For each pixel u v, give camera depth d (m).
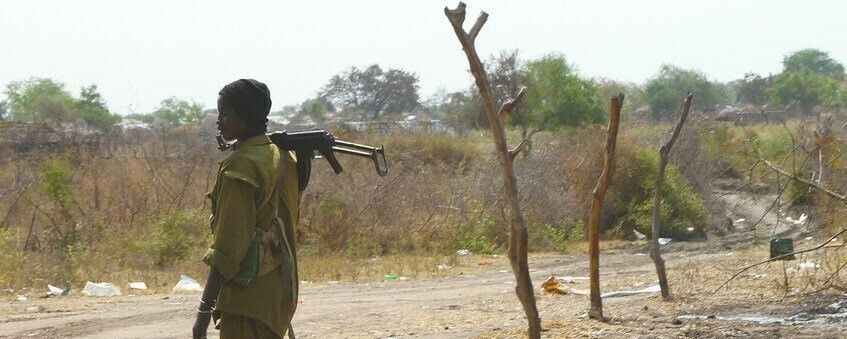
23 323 9.97
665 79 81.38
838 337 7.93
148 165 21.19
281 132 4.59
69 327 9.74
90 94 62.00
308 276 15.20
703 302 10.23
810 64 112.62
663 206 22.11
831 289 10.51
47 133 28.19
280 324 4.36
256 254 4.25
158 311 10.89
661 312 9.66
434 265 16.62
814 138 12.22
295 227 4.57
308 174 4.61
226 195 4.19
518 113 32.91
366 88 78.50
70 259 14.27
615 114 8.74
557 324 8.95
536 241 19.84
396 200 20.16
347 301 12.02
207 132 29.28
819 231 15.49
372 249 18.34
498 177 21.66
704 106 76.19
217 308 4.25
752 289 11.11
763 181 23.25
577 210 21.95
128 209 18.36
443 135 31.05
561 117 32.44
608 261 17.64
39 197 18.73
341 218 18.64
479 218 20.31
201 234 16.59
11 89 77.50
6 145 26.14
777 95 69.38
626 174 22.77
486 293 12.82
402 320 10.03
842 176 12.39
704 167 24.25
